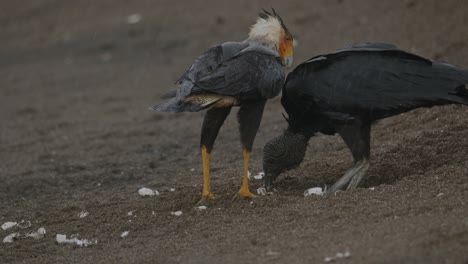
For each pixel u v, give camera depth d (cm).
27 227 1243
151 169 1591
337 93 1152
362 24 2364
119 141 1842
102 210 1270
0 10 3991
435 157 1217
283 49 1246
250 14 2917
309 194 1154
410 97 1134
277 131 1714
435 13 2219
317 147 1505
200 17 3108
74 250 1088
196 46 2767
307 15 2662
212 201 1188
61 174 1612
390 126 1526
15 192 1509
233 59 1137
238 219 1084
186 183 1419
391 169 1211
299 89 1174
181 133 1855
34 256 1091
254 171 1395
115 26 3294
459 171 1127
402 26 2212
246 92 1119
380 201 1055
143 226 1142
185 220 1120
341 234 948
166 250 1006
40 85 2680
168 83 2405
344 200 1080
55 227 1217
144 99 2267
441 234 886
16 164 1733
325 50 2209
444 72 1144
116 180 1539
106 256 1029
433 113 1498
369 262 847
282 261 893
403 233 913
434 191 1061
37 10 3878
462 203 984
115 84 2531
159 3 3497
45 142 1923
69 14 3706
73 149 1817
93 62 2908
